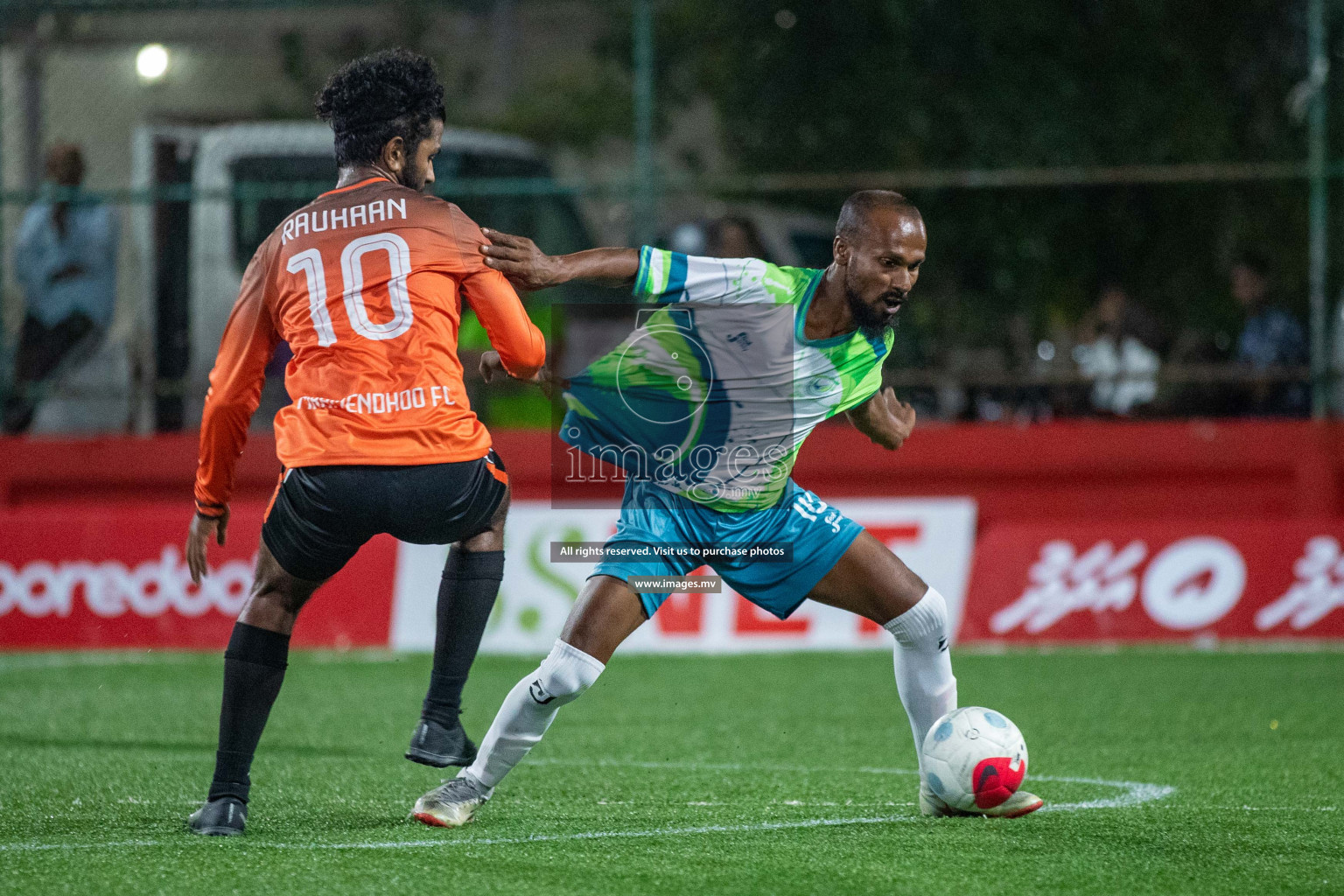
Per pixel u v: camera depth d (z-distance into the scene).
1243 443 35.91
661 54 52.09
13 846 13.70
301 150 38.38
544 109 54.50
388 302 13.71
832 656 32.44
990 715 15.22
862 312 14.01
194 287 37.44
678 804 16.28
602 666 14.29
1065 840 14.02
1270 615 33.38
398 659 31.50
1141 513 36.22
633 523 14.47
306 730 23.22
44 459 37.88
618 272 13.93
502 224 37.81
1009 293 46.28
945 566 34.38
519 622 33.75
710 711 25.17
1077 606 33.84
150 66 42.38
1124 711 24.55
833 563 14.53
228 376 14.09
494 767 14.84
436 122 14.48
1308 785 17.69
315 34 46.91
